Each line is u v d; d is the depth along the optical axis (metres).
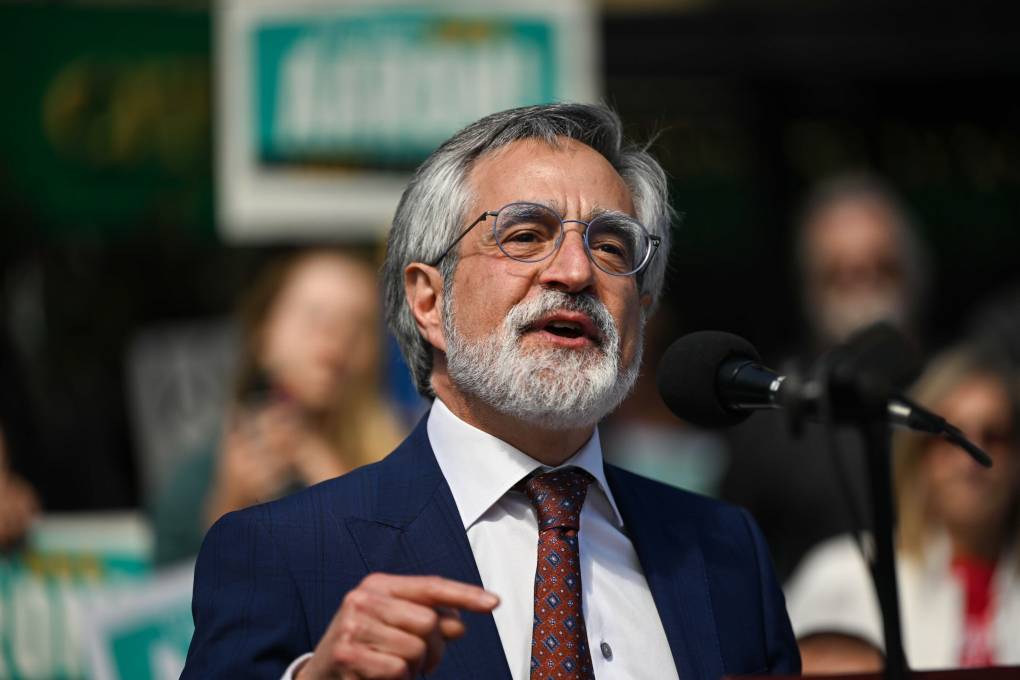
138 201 19.48
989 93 22.08
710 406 7.40
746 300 22.41
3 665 13.98
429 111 15.04
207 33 19.34
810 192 22.38
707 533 8.70
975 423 13.28
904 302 17.16
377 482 8.20
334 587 7.62
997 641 12.91
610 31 20.20
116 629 12.16
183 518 14.73
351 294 15.19
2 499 14.46
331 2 15.09
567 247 8.07
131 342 17.64
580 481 8.20
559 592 7.70
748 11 20.11
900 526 13.45
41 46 19.02
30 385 17.77
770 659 8.29
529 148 8.48
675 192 9.75
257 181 15.08
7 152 19.00
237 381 15.20
